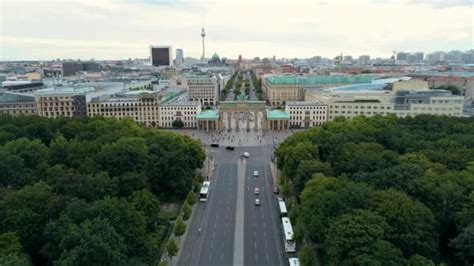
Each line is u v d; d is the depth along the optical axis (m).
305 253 134.50
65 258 108.00
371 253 112.94
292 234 150.62
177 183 195.25
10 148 197.50
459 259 135.38
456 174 160.88
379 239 115.81
